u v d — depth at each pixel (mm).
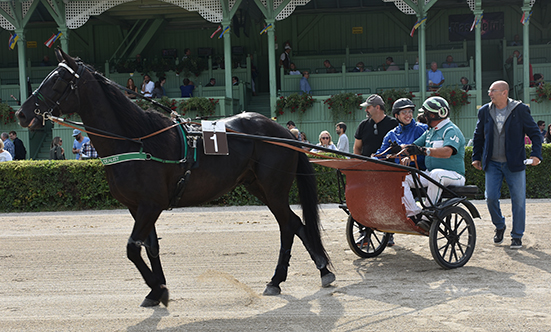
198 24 18750
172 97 16297
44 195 9742
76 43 19359
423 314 3475
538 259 4988
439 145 4914
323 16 18594
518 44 17141
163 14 17406
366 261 5121
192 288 4312
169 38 19109
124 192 3744
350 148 14562
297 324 3369
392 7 17984
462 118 14219
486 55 18000
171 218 8125
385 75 15227
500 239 5688
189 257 5438
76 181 9742
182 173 3959
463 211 4805
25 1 14852
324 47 18656
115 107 3795
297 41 18734
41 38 19391
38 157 15633
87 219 8398
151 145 3814
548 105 14117
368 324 3326
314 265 4996
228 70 14789
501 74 17359
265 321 3447
